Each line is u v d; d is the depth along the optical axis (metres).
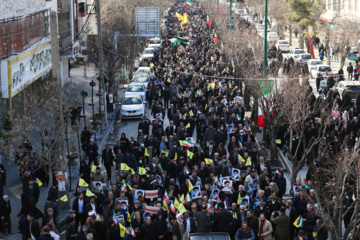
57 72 22.55
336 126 27.47
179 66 52.53
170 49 66.12
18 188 25.05
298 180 20.73
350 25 54.00
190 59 58.22
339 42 56.19
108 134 35.44
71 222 17.20
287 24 78.00
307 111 27.47
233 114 31.33
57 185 21.70
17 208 22.72
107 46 44.84
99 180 22.30
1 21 26.25
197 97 38.06
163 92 40.88
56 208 19.28
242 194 19.62
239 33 53.34
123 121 39.38
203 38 80.25
